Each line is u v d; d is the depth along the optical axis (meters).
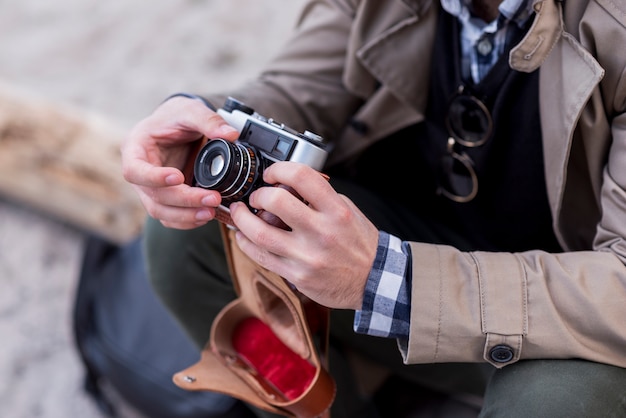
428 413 1.29
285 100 1.05
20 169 1.64
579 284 0.75
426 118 1.02
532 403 0.75
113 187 1.55
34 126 1.63
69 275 1.65
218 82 1.99
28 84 2.07
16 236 1.74
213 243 1.00
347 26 1.06
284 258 0.77
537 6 0.76
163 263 1.04
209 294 1.06
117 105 1.96
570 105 0.80
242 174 0.78
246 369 0.93
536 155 0.92
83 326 1.39
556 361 0.77
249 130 0.86
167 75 2.04
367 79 1.04
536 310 0.76
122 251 1.46
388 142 1.11
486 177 0.99
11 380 1.47
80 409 1.41
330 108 1.08
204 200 0.78
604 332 0.74
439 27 0.95
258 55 2.05
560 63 0.82
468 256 0.80
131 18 2.27
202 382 0.87
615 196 0.80
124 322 1.36
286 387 0.92
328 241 0.74
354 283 0.78
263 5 2.21
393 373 1.33
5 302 1.61
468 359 0.78
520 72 0.87
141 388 1.31
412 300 0.77
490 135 0.93
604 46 0.78
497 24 0.87
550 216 0.97
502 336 0.75
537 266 0.78
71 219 1.65
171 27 2.20
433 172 1.07
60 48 2.20
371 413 1.22
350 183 1.13
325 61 1.08
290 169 0.75
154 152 0.89
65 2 2.38
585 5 0.80
